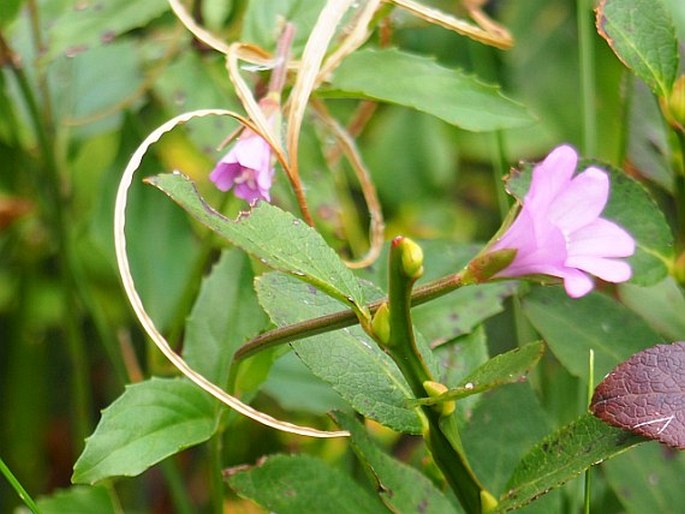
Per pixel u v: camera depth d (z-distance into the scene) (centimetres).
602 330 17
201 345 17
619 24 17
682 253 17
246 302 17
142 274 21
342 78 18
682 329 20
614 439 14
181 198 13
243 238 13
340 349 15
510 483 14
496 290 17
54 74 22
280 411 23
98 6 20
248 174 16
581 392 19
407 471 16
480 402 17
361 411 14
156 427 16
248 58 18
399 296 13
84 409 22
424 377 14
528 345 13
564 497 19
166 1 19
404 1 18
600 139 24
